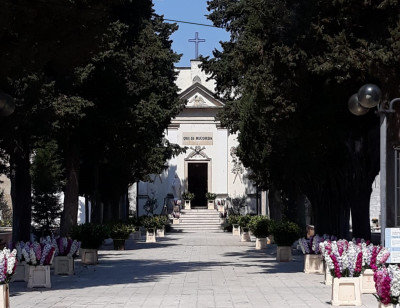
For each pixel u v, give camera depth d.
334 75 19.16
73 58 19.62
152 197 75.25
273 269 24.73
